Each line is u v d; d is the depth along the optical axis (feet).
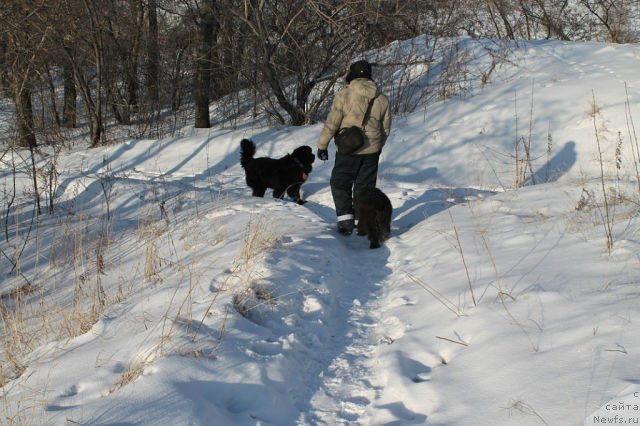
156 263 18.61
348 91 20.90
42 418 9.09
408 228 21.95
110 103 54.54
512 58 47.24
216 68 50.01
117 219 28.58
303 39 44.16
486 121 36.99
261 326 12.52
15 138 48.75
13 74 45.91
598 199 19.89
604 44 48.96
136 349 11.48
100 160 41.55
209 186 32.83
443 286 14.06
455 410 8.61
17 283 21.43
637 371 8.00
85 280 19.19
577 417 7.41
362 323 13.46
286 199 28.09
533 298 11.64
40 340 14.37
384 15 40.96
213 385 9.79
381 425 8.86
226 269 15.98
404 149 36.01
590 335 9.42
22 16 43.98
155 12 56.44
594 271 12.41
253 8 40.70
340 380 10.71
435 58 49.37
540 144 33.86
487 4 62.13
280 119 45.93
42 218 30.27
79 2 46.88
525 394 8.36
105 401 9.18
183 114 58.08
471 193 27.71
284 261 16.17
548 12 73.41
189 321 12.34
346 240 21.12
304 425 9.27
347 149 20.38
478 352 10.12
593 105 34.60
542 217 18.48
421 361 10.68
